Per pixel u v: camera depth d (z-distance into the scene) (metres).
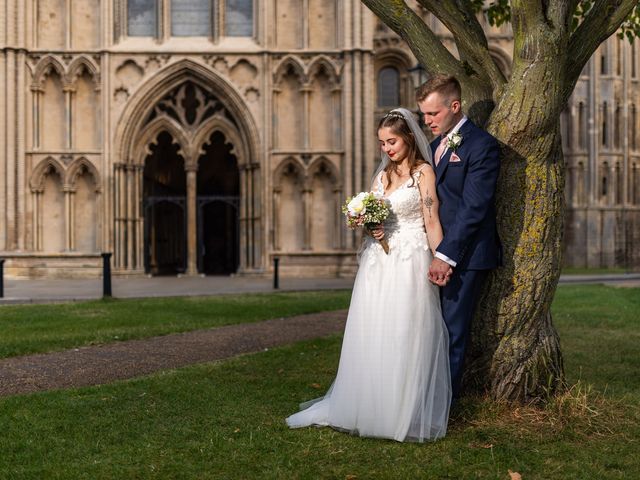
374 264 5.11
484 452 4.49
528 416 5.20
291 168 28.78
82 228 28.80
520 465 4.24
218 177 38.69
